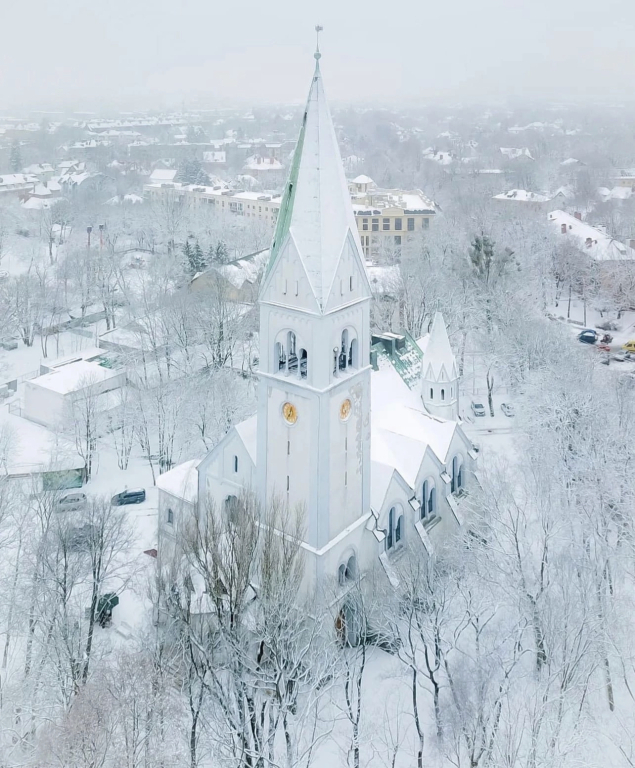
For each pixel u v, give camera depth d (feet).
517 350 407.03
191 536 181.37
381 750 193.47
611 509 263.70
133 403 355.56
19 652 231.91
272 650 171.94
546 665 204.85
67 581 215.92
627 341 495.82
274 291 201.87
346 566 223.51
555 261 592.19
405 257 565.12
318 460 203.10
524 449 326.44
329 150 189.26
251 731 172.86
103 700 161.27
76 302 555.28
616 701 215.92
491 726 188.65
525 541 224.74
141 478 340.39
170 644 184.55
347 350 207.92
